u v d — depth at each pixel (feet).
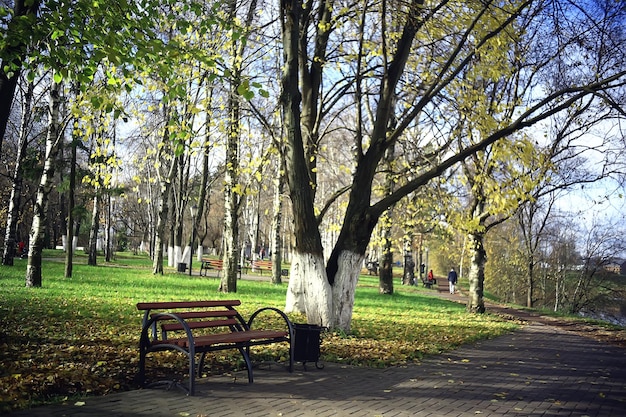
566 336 58.34
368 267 218.79
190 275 112.06
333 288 44.09
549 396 26.08
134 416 18.33
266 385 24.63
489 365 34.58
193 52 31.94
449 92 53.01
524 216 130.21
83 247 203.41
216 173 124.77
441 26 47.70
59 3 28.78
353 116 95.20
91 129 50.34
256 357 31.40
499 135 43.16
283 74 43.16
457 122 58.75
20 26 27.84
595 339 57.31
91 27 29.86
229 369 27.84
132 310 47.85
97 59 29.43
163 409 19.45
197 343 22.80
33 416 17.58
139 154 86.99
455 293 140.56
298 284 55.77
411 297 101.45
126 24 30.68
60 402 19.49
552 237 148.77
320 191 173.88
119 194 95.50
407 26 44.19
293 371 28.35
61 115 71.10
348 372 29.17
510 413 22.26
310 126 53.78
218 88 52.85
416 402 23.29
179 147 36.99
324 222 182.19
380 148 44.80
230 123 58.59
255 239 167.02
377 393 24.52
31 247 63.31
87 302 51.19
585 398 26.04
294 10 41.98
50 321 38.63
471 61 51.78
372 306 76.07
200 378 25.18
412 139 70.03
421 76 54.39
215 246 238.48
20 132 100.27
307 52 55.67
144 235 244.63
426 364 33.53
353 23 51.70
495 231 156.97
